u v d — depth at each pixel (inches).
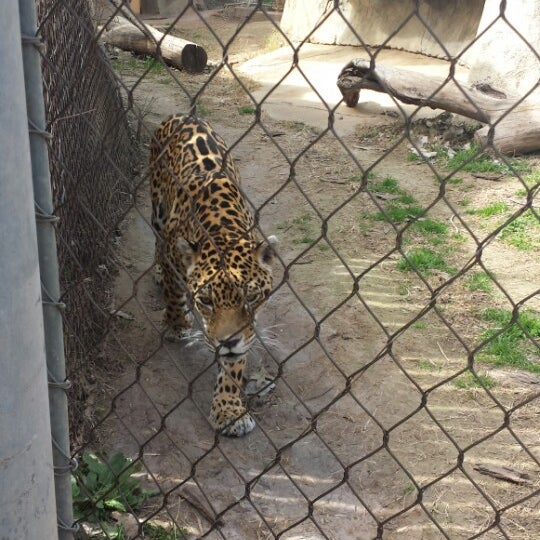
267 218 283.6
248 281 160.6
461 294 230.2
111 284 222.1
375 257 253.3
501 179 314.3
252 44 605.6
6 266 71.8
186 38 624.7
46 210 83.1
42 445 80.4
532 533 143.7
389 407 180.7
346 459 163.9
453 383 189.2
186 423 173.5
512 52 362.9
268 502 150.9
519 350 202.5
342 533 143.9
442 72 466.9
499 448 167.3
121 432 168.1
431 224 272.4
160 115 392.5
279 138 370.3
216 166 190.4
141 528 114.3
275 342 205.2
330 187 310.7
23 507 79.7
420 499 91.4
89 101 197.2
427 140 359.6
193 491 151.1
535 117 329.1
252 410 178.7
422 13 501.7
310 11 556.1
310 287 234.2
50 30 127.2
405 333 210.4
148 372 190.9
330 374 192.5
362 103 416.8
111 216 242.2
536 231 270.5
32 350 76.3
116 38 485.7
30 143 80.4
